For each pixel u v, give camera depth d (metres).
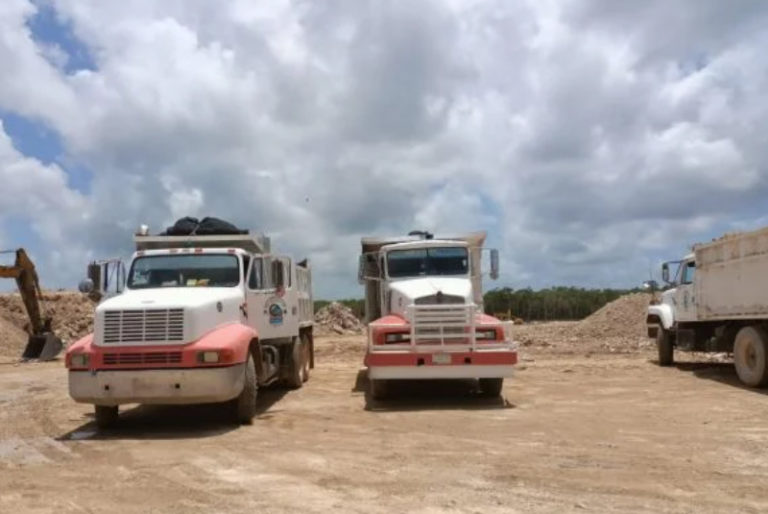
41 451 9.21
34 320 28.25
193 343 10.13
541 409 11.84
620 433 9.56
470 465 7.74
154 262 12.10
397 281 14.72
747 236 14.02
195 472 7.72
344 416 11.47
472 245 15.53
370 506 6.24
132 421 11.59
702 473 7.25
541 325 41.66
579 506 6.14
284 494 6.71
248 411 10.81
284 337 14.02
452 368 12.10
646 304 33.19
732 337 15.90
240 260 12.06
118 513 6.23
